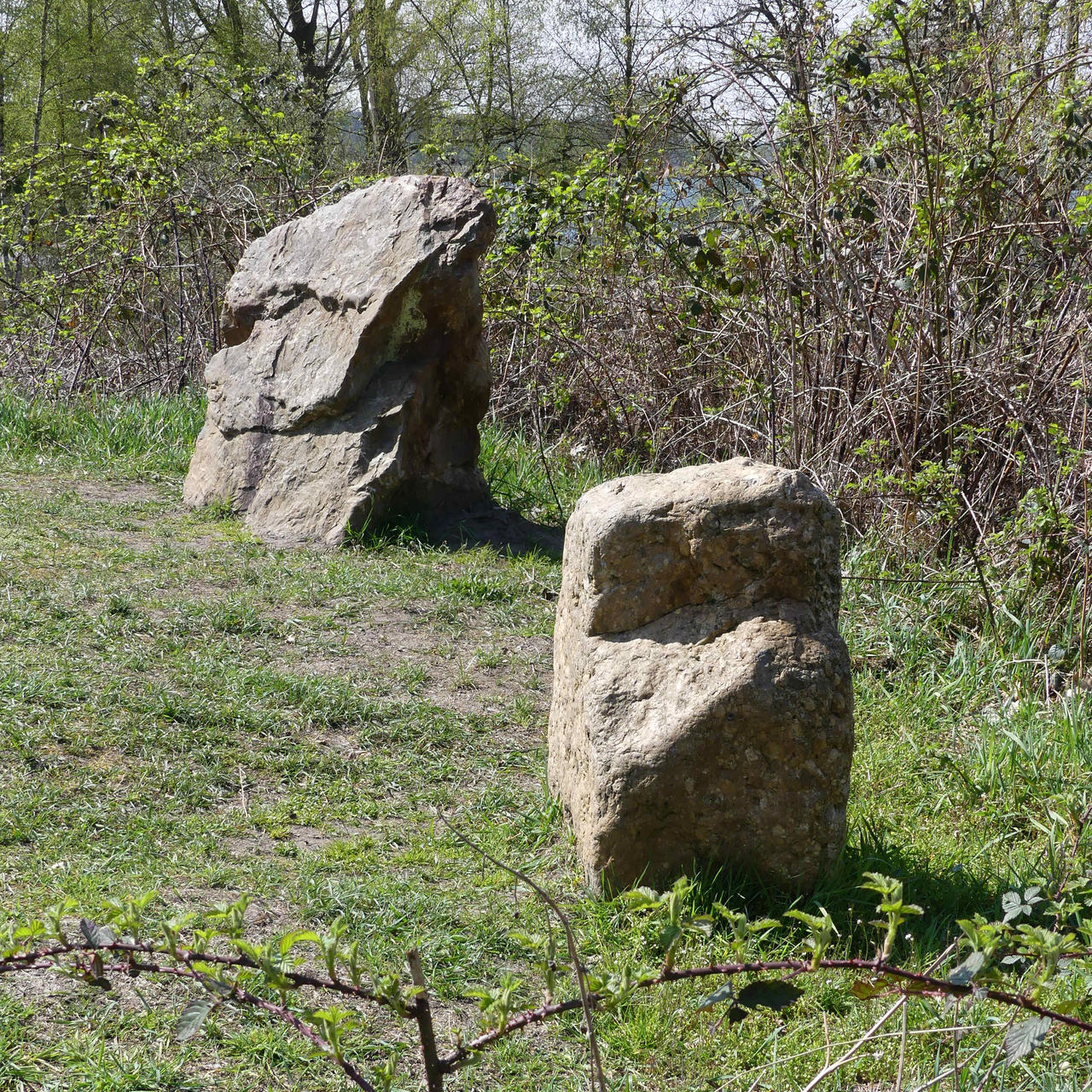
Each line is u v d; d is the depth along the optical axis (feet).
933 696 17.29
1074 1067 9.39
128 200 34.81
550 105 69.67
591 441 30.45
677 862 11.30
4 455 26.58
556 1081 9.11
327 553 22.20
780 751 11.07
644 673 11.52
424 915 11.14
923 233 23.13
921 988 6.40
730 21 25.90
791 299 24.30
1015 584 19.92
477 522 24.35
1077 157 23.02
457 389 23.91
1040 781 14.89
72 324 34.68
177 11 78.33
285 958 9.43
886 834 13.52
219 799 13.38
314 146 47.65
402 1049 9.31
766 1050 9.50
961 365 22.50
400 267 22.91
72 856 11.67
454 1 69.05
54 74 76.33
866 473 23.41
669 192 27.17
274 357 24.71
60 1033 9.04
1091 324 20.97
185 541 22.25
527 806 13.74
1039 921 11.62
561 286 30.53
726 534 11.55
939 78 25.08
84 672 15.75
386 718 15.84
